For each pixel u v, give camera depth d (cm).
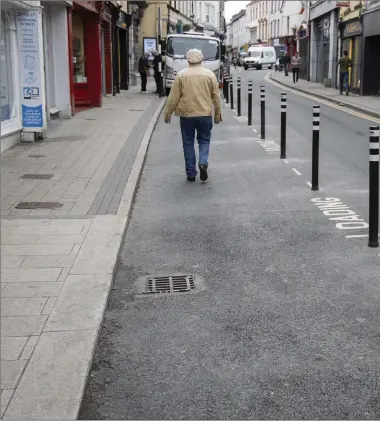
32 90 1303
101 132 1488
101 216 716
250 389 366
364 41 2622
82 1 1916
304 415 339
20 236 639
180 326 457
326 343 424
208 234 691
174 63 2672
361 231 687
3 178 938
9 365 377
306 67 4259
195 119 932
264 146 1316
